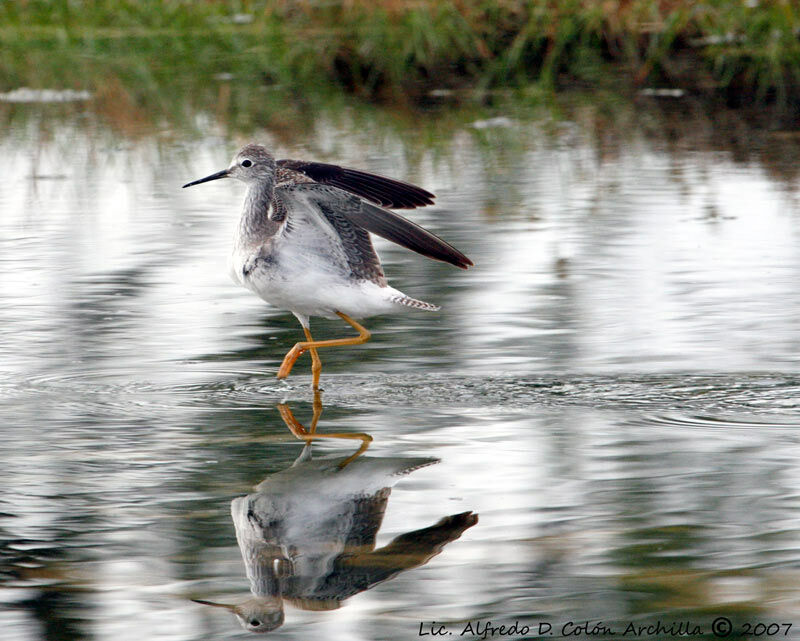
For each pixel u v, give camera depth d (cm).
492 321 1389
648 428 1053
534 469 955
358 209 1174
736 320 1373
